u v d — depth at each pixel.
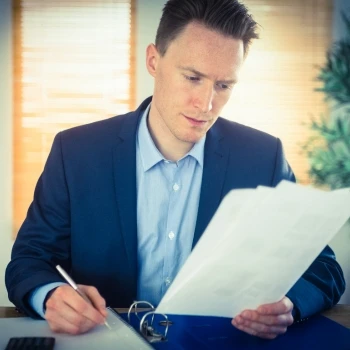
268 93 3.90
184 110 1.25
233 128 1.52
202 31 1.21
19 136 3.77
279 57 3.88
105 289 1.36
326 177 3.71
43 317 1.08
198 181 1.43
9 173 3.78
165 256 1.41
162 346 0.97
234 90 3.89
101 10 3.76
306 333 1.08
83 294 1.01
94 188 1.38
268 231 0.86
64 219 1.38
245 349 0.97
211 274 0.89
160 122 1.39
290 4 3.86
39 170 3.78
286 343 1.01
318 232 0.92
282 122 3.91
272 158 1.50
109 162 1.39
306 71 3.89
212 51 1.20
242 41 1.24
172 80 1.25
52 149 1.44
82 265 1.37
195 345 0.98
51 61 3.76
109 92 3.80
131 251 1.36
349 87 3.62
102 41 3.77
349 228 3.85
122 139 1.41
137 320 1.11
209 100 1.23
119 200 1.37
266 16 3.87
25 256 1.29
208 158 1.43
